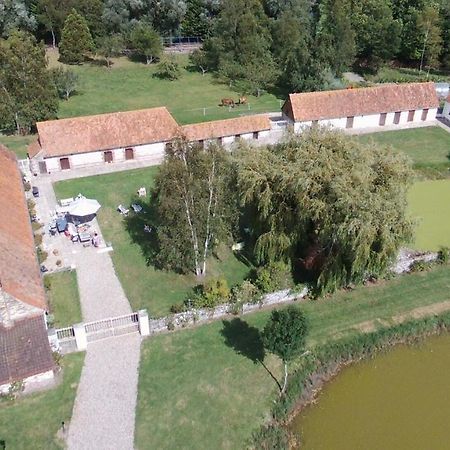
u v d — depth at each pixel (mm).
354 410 37000
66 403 35469
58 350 38719
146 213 55750
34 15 107750
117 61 104812
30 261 42469
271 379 38031
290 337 33875
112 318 40906
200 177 42906
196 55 100312
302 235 45281
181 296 44781
